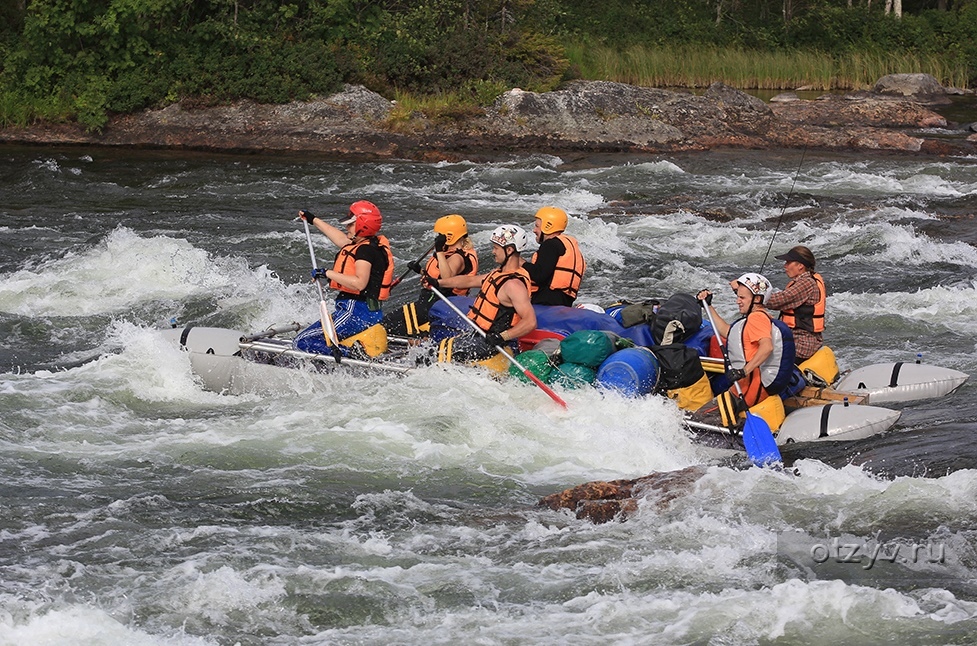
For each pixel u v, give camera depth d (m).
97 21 53.12
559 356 18.02
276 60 53.62
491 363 18.36
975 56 85.69
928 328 24.17
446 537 14.01
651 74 76.62
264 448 16.78
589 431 16.91
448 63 56.50
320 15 56.62
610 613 12.04
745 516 14.34
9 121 52.31
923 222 35.72
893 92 77.19
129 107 52.41
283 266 29.52
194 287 27.08
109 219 34.69
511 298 17.69
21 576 12.72
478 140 52.53
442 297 18.55
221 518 14.51
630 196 40.66
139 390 19.22
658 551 13.52
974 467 15.56
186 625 11.84
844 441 17.05
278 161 47.72
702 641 11.47
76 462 16.22
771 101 66.50
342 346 19.05
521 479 15.97
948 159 51.75
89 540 13.75
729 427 16.89
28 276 27.19
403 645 11.50
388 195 40.75
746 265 30.95
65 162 45.53
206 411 18.55
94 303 25.72
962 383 19.14
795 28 88.81
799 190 43.22
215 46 55.09
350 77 55.03
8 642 11.18
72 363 21.86
